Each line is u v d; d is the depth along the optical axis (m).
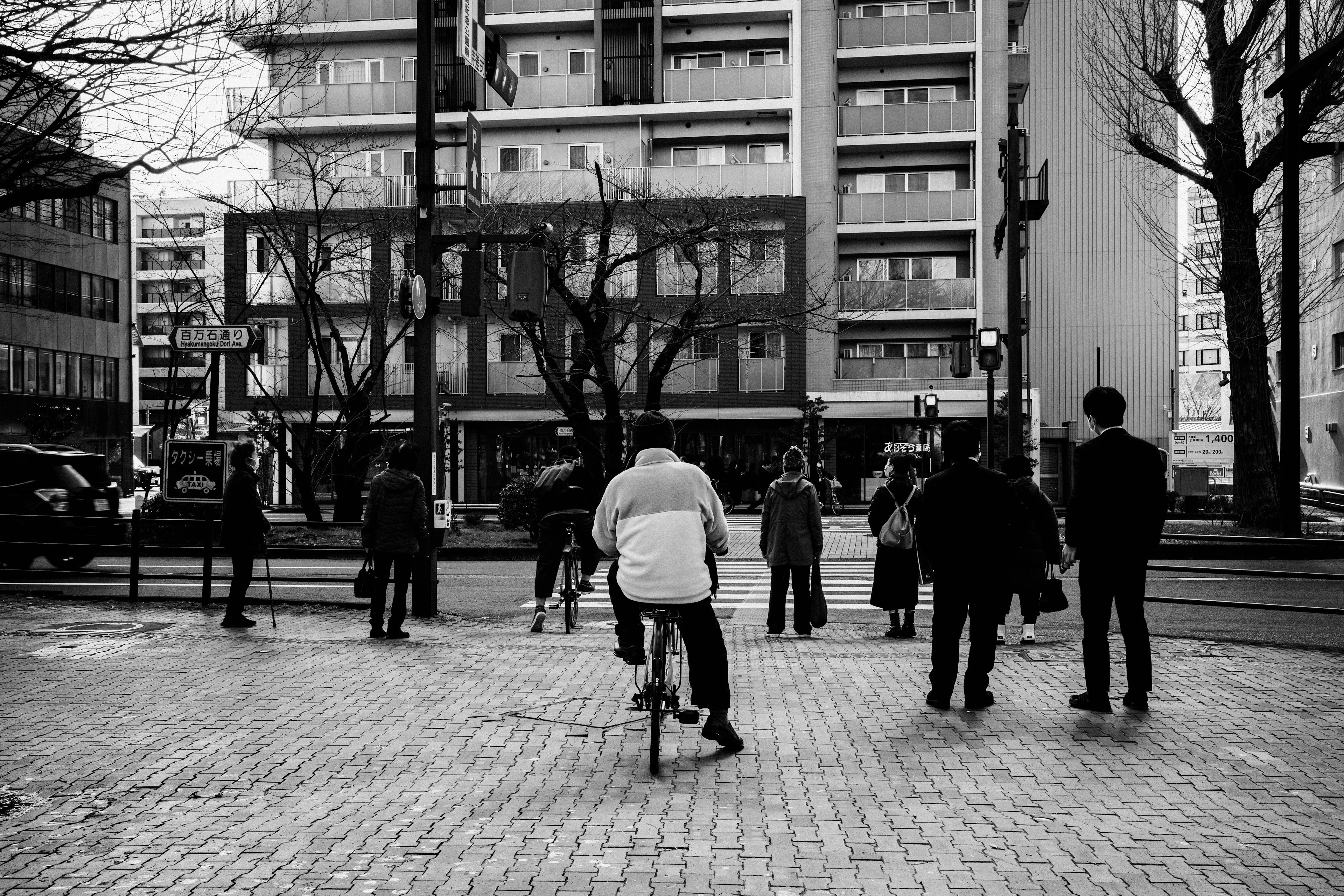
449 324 40.53
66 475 18.27
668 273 33.81
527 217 28.97
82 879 4.23
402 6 40.12
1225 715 6.98
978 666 7.29
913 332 41.00
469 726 6.84
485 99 40.50
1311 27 20.02
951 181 40.91
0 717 7.12
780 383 39.12
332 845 4.62
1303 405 34.78
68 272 44.84
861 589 16.39
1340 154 29.59
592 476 12.03
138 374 71.25
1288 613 13.22
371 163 40.09
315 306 24.62
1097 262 43.34
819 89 39.84
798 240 34.31
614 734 6.66
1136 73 22.44
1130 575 7.09
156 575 13.86
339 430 24.77
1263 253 24.03
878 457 40.25
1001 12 40.47
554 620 12.86
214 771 5.82
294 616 12.80
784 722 6.95
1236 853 4.47
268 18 11.73
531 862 4.38
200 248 43.34
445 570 19.20
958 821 4.91
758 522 32.84
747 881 4.16
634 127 40.59
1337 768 5.73
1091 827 4.81
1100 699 7.13
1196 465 33.06
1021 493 10.68
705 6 39.94
